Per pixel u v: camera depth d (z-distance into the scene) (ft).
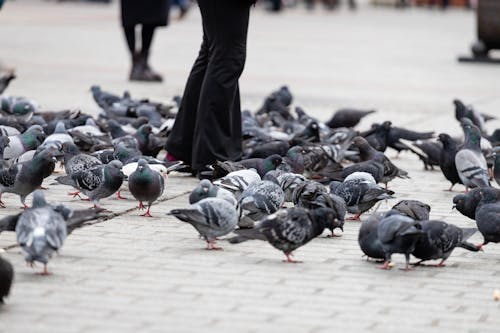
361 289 27.58
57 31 119.44
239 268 29.14
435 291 27.68
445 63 99.81
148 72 76.02
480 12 99.91
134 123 49.70
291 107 65.41
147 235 32.60
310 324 24.52
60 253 29.89
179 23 144.87
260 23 153.38
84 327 23.66
